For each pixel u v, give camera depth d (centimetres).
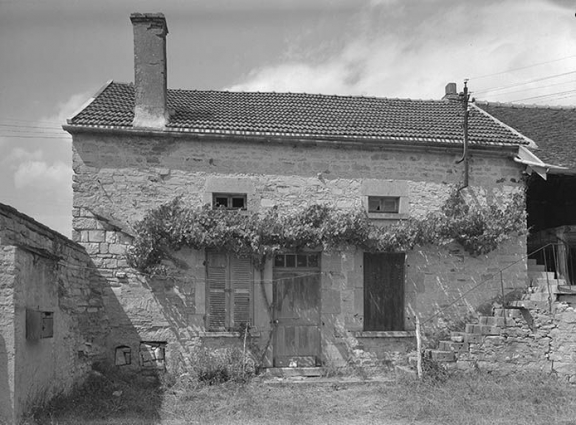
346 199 1212
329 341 1191
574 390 1072
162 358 1134
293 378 1144
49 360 859
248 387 1080
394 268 1236
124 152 1157
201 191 1170
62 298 935
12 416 698
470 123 1366
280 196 1195
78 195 1139
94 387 1024
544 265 1292
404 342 1207
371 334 1192
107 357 1121
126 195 1151
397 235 1191
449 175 1252
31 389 771
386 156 1234
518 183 1274
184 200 1166
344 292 1202
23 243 777
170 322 1144
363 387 1088
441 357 1140
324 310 1195
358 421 896
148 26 1183
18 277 724
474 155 1259
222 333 1149
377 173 1227
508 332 1161
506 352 1157
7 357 701
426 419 904
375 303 1223
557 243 1255
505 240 1252
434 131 1276
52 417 799
